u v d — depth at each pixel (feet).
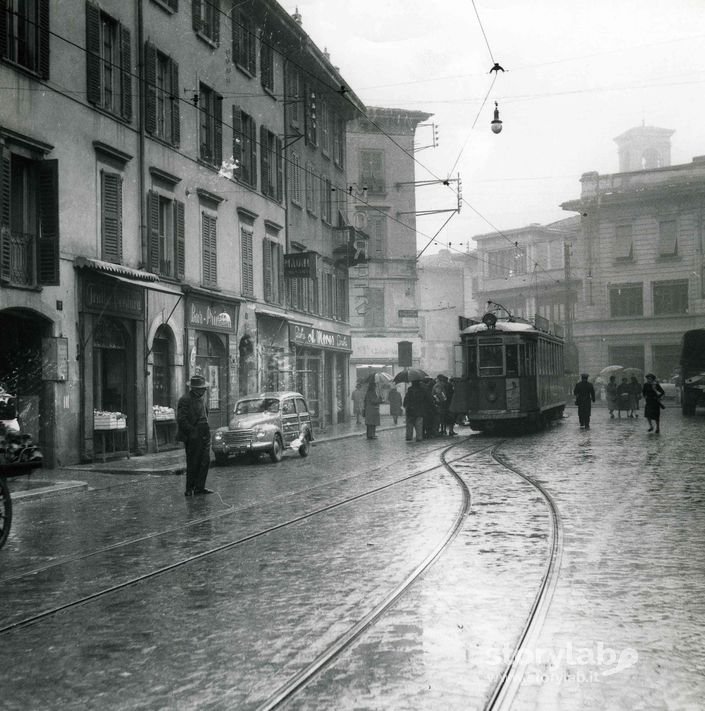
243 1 96.94
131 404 72.79
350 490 46.37
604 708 14.52
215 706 15.01
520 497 41.42
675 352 204.95
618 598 21.83
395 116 181.47
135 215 73.77
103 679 16.56
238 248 96.12
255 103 102.32
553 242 249.34
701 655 17.21
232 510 40.04
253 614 21.08
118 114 71.36
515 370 92.73
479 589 22.91
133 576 25.98
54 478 55.67
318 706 14.83
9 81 57.93
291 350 109.70
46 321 61.36
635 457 61.62
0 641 19.42
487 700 14.90
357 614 20.72
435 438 92.32
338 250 133.18
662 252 206.18
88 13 67.05
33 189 60.59
